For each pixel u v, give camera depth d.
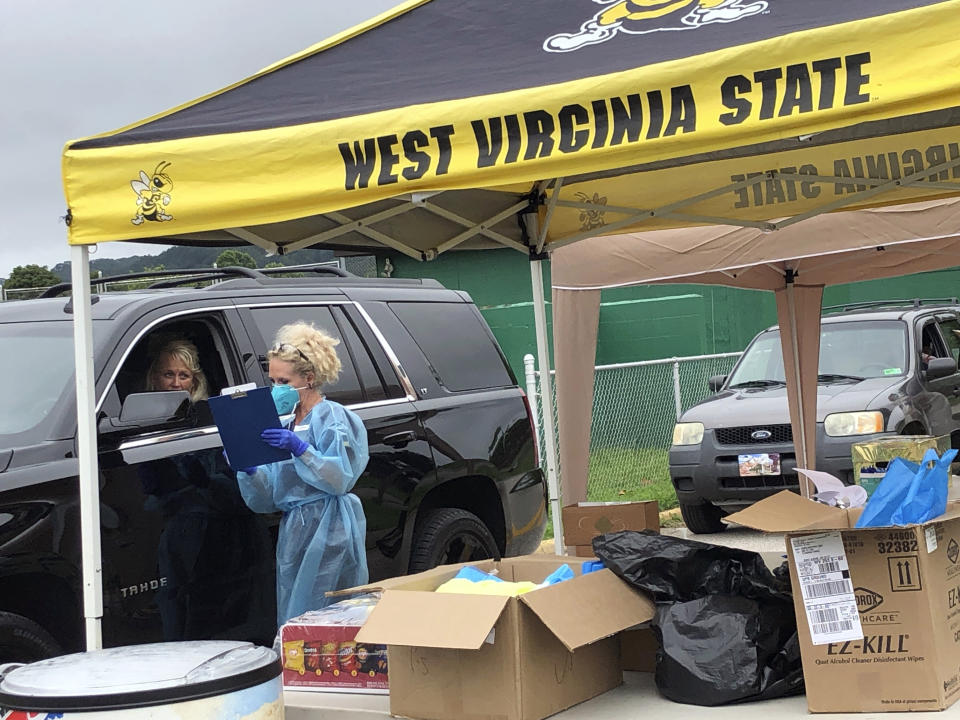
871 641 3.41
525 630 3.51
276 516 5.52
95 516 4.07
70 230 3.85
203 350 5.64
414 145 3.48
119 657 3.29
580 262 6.90
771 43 3.12
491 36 3.91
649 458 14.34
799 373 7.58
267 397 4.68
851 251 7.09
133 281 7.07
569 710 3.68
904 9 3.06
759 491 9.82
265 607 5.46
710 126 3.18
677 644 3.69
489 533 6.71
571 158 3.33
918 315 11.16
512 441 6.98
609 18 3.82
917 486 3.41
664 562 3.84
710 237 6.68
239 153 3.65
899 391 9.93
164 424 5.23
